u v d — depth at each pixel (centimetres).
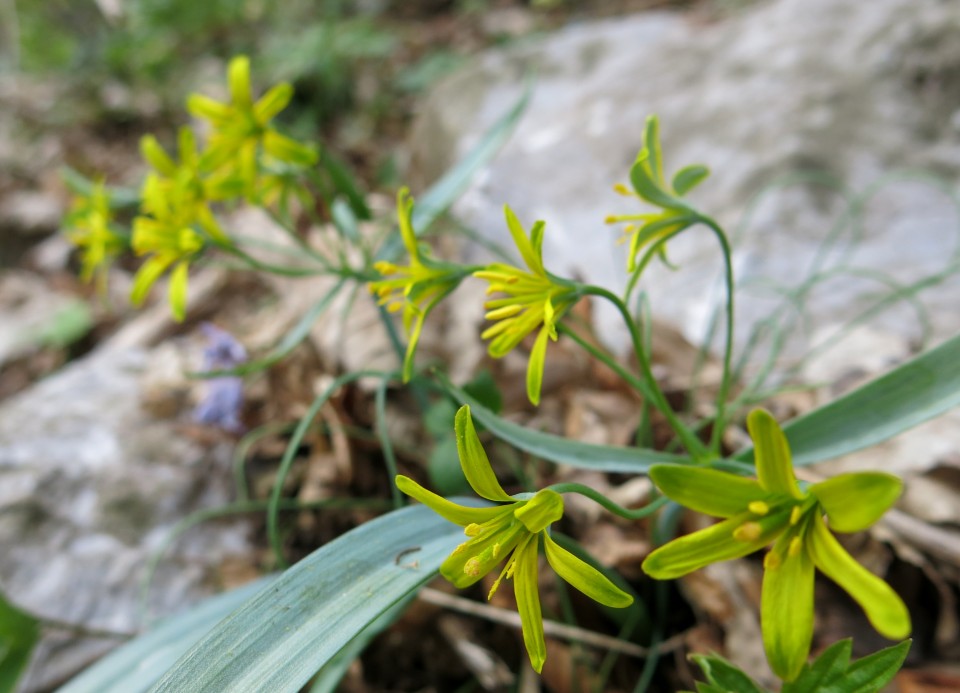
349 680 18
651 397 13
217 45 69
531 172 33
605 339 25
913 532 16
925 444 18
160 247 19
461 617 19
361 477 22
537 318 12
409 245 13
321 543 22
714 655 10
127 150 57
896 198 27
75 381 28
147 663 14
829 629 15
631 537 18
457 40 66
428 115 42
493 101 39
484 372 16
